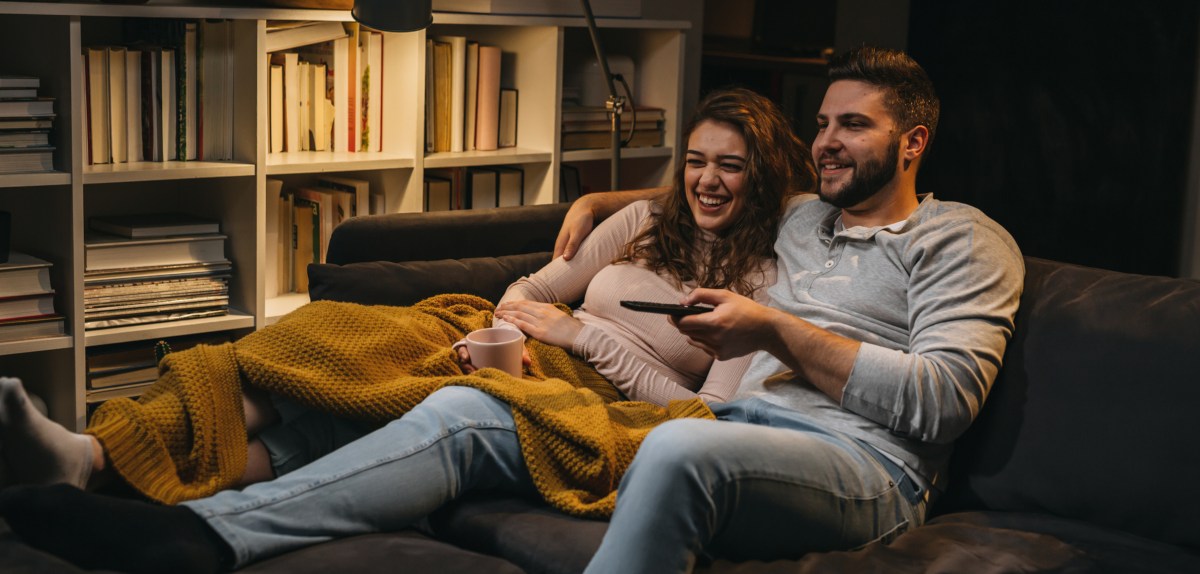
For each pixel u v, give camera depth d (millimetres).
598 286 2213
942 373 1659
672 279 2164
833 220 2047
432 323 2055
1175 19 3748
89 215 2896
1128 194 3932
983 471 1771
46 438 1481
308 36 2850
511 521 1625
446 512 1706
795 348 1730
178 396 1679
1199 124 3723
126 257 2650
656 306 1764
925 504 1739
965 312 1720
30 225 2664
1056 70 4109
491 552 1603
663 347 2109
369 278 2223
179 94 2709
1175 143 3785
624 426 1822
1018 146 4258
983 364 1687
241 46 2719
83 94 2508
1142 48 3850
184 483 1666
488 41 3398
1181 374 1628
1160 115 3816
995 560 1511
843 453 1639
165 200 3020
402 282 2250
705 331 1754
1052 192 4164
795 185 2271
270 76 2885
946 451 1778
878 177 1904
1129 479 1624
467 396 1728
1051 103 4137
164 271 2703
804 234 2061
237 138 2775
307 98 2977
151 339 2729
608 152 3428
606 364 2037
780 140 2207
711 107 2199
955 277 1758
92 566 1378
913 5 4594
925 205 1908
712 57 5645
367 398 1794
